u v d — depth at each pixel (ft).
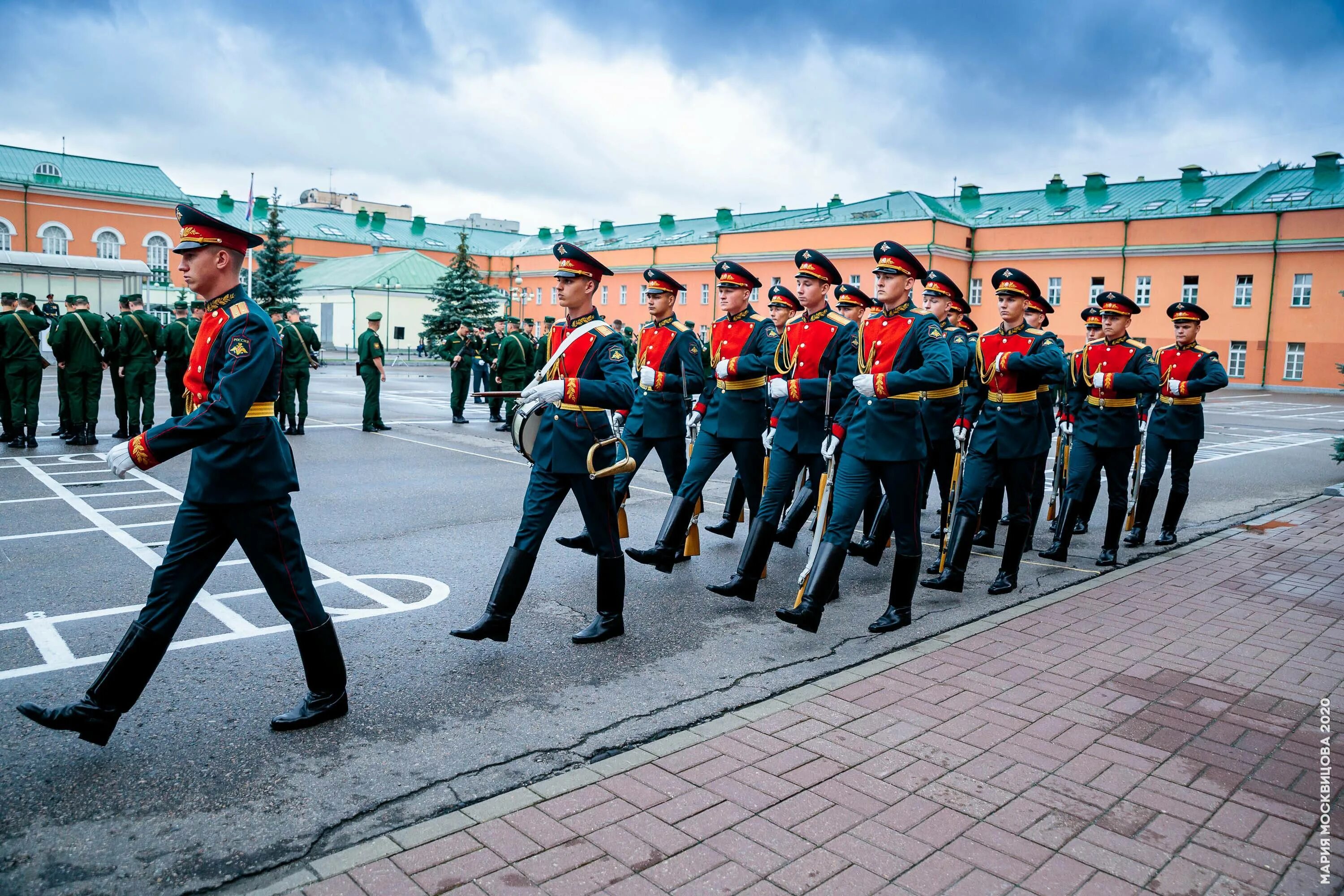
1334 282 122.21
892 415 17.60
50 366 94.02
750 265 156.87
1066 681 15.70
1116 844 10.66
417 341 171.01
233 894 9.36
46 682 14.39
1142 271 134.62
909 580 18.22
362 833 10.52
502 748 12.72
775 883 9.70
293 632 17.12
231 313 12.25
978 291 145.89
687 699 14.57
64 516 26.43
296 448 41.91
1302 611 20.18
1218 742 13.42
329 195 269.64
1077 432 24.56
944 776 12.15
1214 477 42.14
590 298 16.80
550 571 22.11
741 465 21.77
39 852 9.95
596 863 9.99
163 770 11.80
